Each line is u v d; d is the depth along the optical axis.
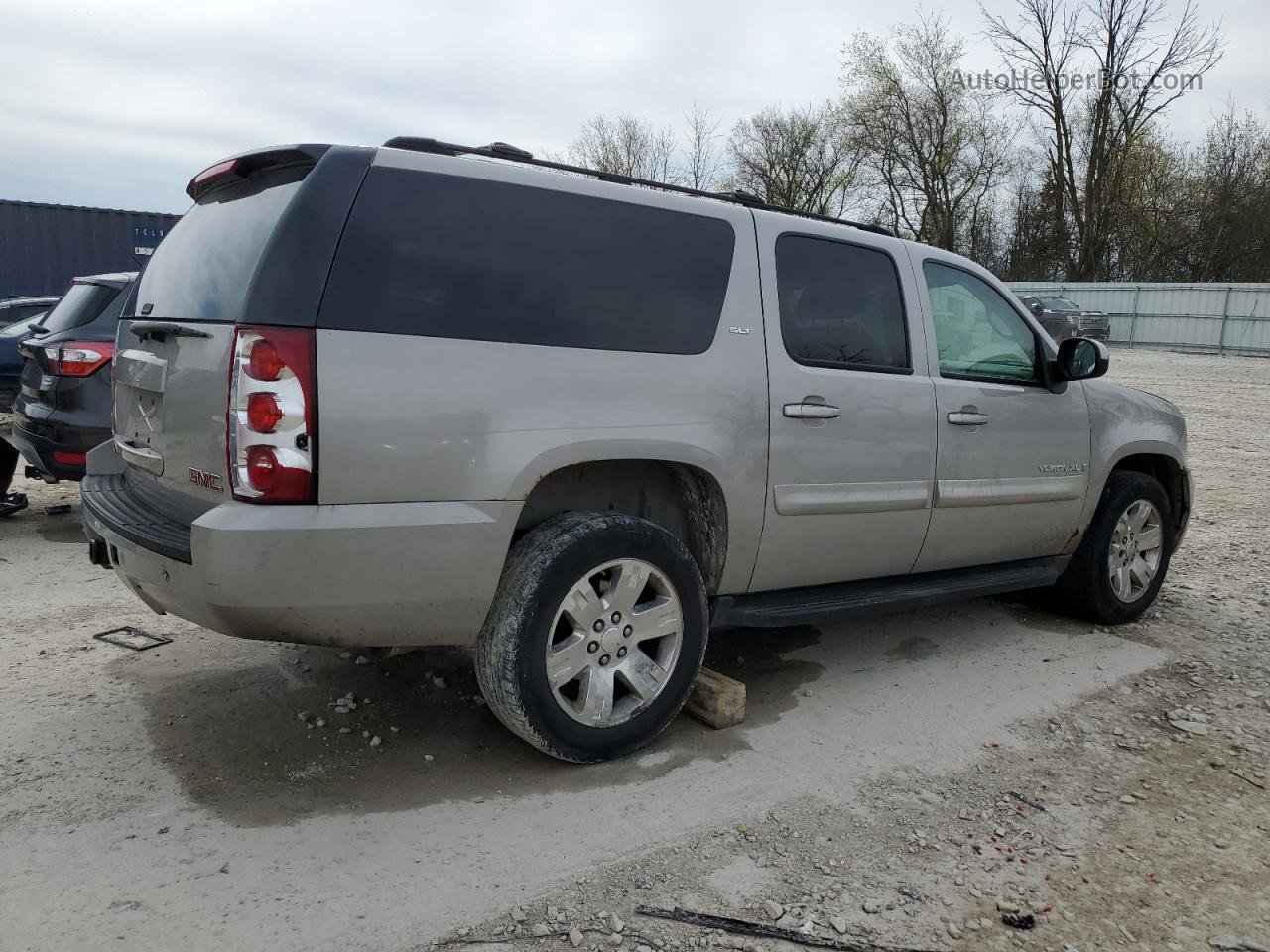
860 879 2.62
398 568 2.72
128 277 6.14
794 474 3.56
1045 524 4.54
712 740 3.46
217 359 2.64
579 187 3.17
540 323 2.98
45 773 3.02
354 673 3.90
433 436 2.73
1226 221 38.22
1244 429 12.91
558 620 3.05
